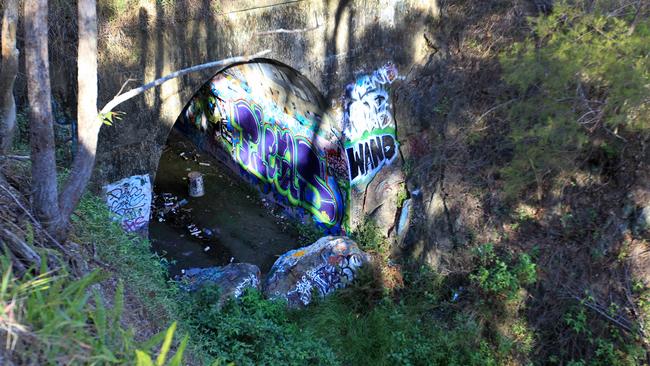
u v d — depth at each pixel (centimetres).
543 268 938
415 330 956
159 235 1194
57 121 789
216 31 904
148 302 582
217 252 1170
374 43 1058
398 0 1036
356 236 1159
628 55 719
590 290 901
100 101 812
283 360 776
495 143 991
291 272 1002
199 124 1555
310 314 963
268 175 1345
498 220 991
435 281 1036
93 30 467
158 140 910
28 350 315
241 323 792
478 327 942
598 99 820
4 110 539
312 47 1012
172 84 889
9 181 515
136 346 367
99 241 602
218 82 1412
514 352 919
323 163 1188
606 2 788
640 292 877
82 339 333
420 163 1078
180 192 1361
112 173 871
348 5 1010
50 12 734
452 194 1031
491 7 1015
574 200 946
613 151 905
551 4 963
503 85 972
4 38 497
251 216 1306
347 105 1084
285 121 1238
